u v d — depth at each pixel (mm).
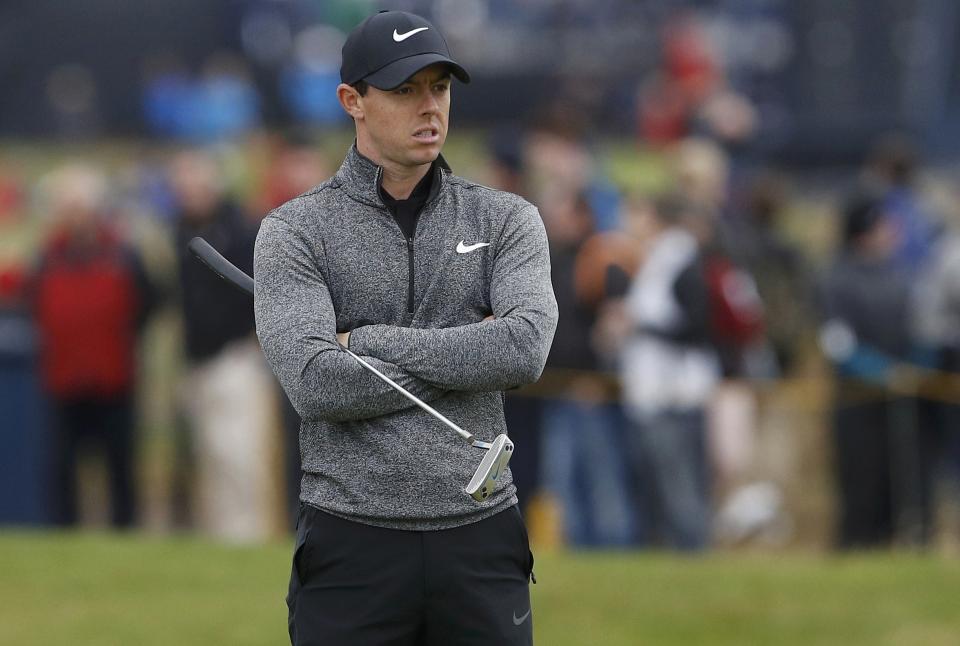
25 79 86438
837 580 27406
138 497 36312
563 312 32250
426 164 13883
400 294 13727
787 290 34281
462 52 86438
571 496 32531
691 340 30875
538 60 86750
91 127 86062
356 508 13461
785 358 34250
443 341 13391
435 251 13805
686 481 31125
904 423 33031
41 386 34812
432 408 13555
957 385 33000
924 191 59375
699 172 32156
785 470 33344
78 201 34312
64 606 26000
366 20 13797
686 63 76250
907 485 33125
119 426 34875
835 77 79750
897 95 79188
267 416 34250
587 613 25469
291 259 13672
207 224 34094
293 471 33875
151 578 27844
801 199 68438
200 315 33969
